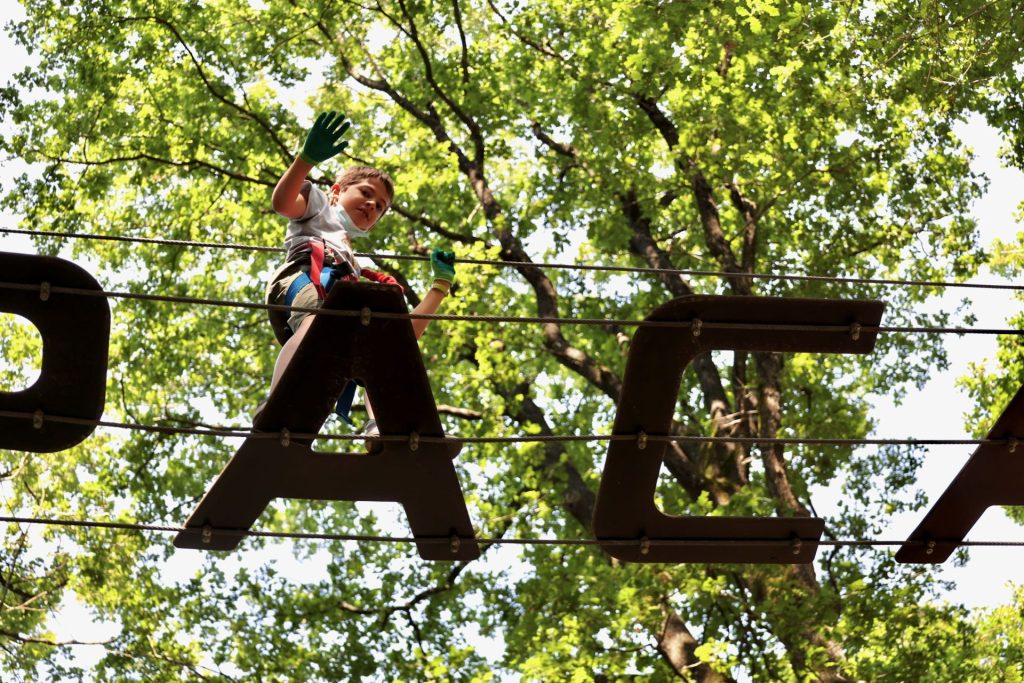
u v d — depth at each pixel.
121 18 16.03
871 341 5.55
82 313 5.06
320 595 17.03
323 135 5.37
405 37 18.08
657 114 16.80
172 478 17.58
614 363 18.39
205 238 17.45
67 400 5.27
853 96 14.92
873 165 16.33
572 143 17.23
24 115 16.14
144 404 18.06
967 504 6.28
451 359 16.69
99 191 16.30
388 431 5.34
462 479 17.73
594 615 13.52
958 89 14.74
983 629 17.23
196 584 16.72
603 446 17.34
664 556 6.13
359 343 5.01
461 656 13.82
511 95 17.62
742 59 15.14
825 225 17.33
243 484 5.46
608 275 18.86
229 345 18.28
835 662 13.17
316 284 5.47
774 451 15.50
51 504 16.42
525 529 16.55
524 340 16.80
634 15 14.32
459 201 17.62
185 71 16.78
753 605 14.05
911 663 13.22
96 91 16.27
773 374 16.09
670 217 18.42
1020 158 15.42
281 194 5.43
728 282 17.31
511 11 16.78
